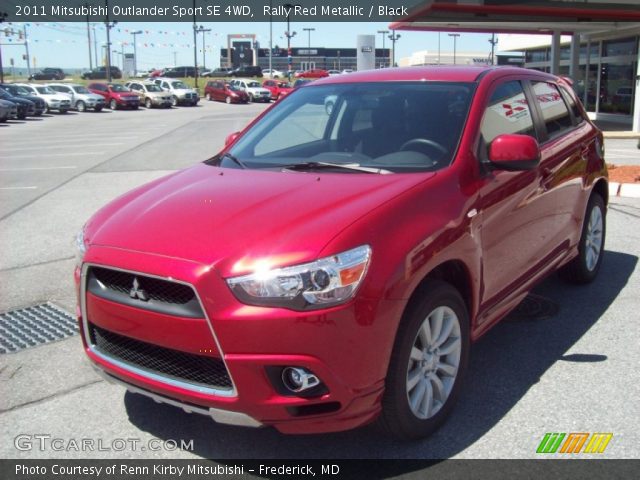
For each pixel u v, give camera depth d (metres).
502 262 3.79
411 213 3.07
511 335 4.49
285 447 3.23
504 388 3.75
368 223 2.89
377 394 2.86
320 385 2.74
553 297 5.21
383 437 3.27
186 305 2.78
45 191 11.02
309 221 2.91
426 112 3.93
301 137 4.23
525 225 4.05
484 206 3.53
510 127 4.14
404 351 2.95
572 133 5.02
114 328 3.02
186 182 3.77
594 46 26.03
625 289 5.36
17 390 3.90
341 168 3.68
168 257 2.84
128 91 43.44
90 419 3.56
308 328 2.64
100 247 3.07
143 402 3.74
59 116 36.44
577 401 3.57
